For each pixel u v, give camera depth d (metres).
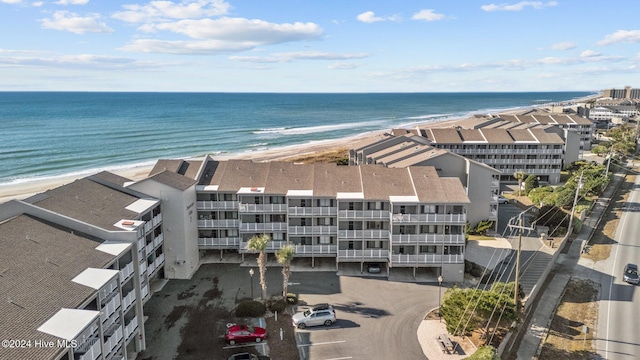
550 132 118.31
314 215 55.19
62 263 32.19
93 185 48.47
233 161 62.50
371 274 54.16
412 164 69.06
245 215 56.16
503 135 108.38
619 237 69.19
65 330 25.61
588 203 83.75
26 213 37.16
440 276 51.66
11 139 164.38
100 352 30.22
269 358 37.75
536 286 50.19
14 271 29.25
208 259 58.41
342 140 184.62
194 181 55.75
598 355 39.53
